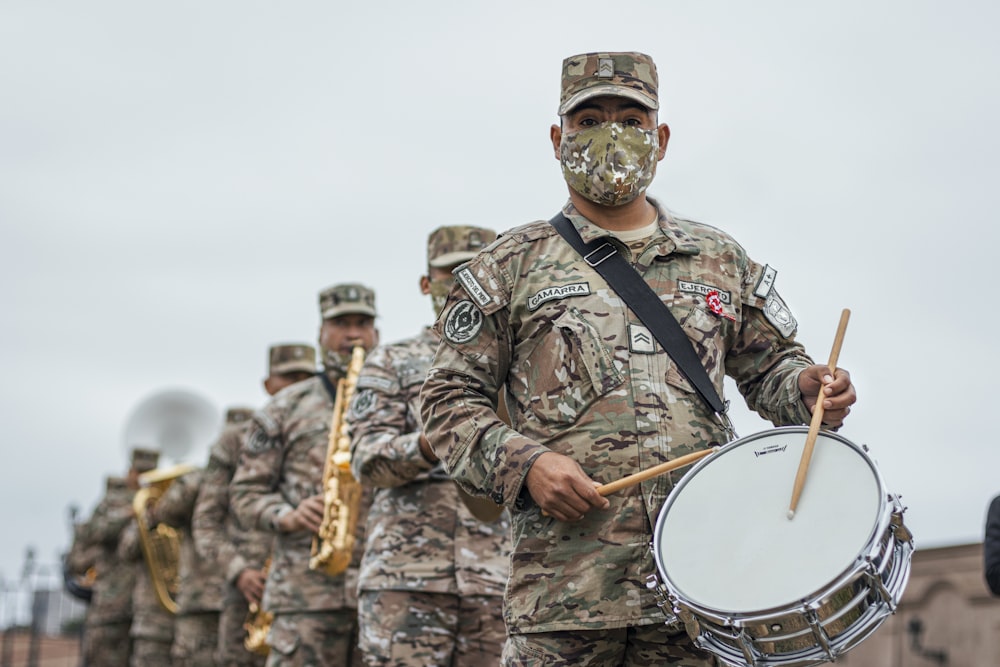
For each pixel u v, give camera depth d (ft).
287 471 33.42
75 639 97.96
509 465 15.35
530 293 16.16
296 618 30.94
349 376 31.89
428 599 24.91
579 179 16.17
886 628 41.96
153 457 57.26
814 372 15.58
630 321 15.90
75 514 67.62
